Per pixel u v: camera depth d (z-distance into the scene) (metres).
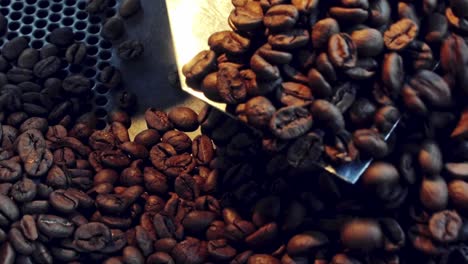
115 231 0.22
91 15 0.28
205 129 0.24
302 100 0.20
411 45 0.21
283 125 0.20
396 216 0.21
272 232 0.21
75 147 0.24
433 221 0.20
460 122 0.21
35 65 0.26
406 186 0.21
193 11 0.23
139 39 0.27
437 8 0.21
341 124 0.20
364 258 0.21
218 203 0.23
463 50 0.21
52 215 0.22
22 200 0.22
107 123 0.26
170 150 0.24
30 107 0.25
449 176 0.21
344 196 0.22
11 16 0.28
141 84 0.27
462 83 0.21
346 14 0.20
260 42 0.21
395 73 0.20
